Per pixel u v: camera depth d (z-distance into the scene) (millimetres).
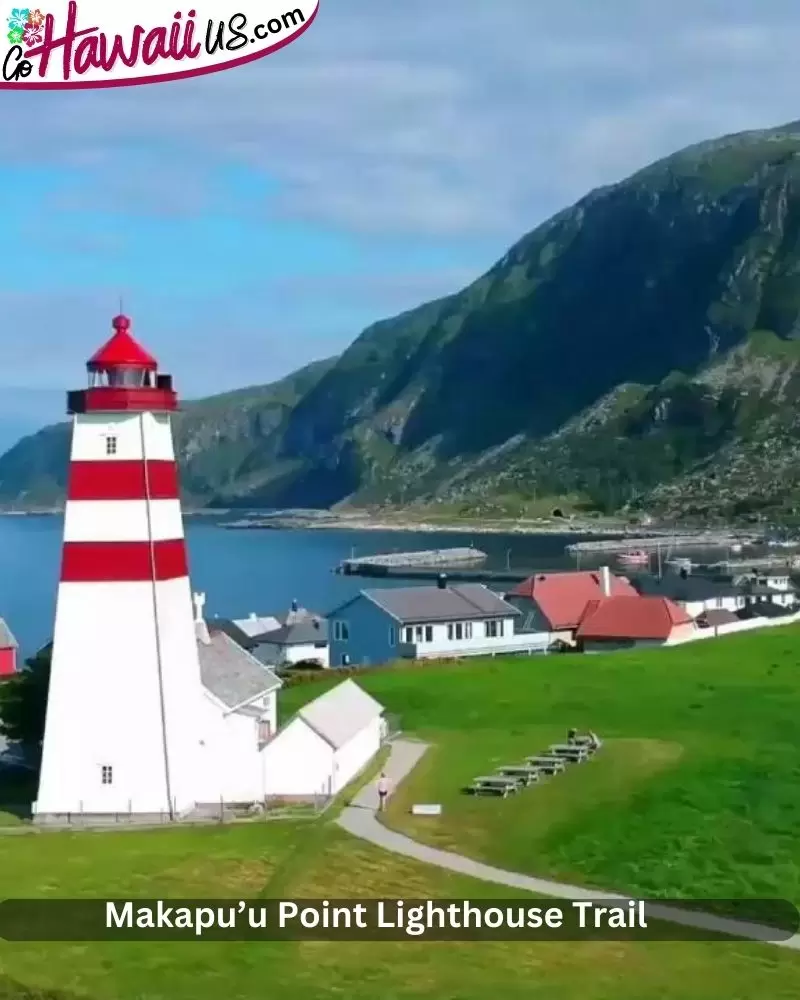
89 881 50031
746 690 93750
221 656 72625
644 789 64812
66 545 61812
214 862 52656
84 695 61688
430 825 58500
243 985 39781
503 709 88125
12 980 40031
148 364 63000
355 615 125312
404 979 40219
